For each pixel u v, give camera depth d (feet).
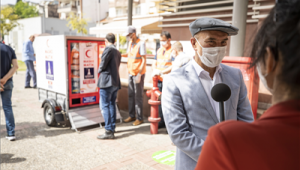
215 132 1.90
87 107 15.92
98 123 15.98
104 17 191.01
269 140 1.70
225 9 18.99
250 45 2.02
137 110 16.46
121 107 20.61
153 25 26.99
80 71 15.43
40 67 16.92
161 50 15.35
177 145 4.70
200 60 5.18
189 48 22.63
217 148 1.84
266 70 1.88
